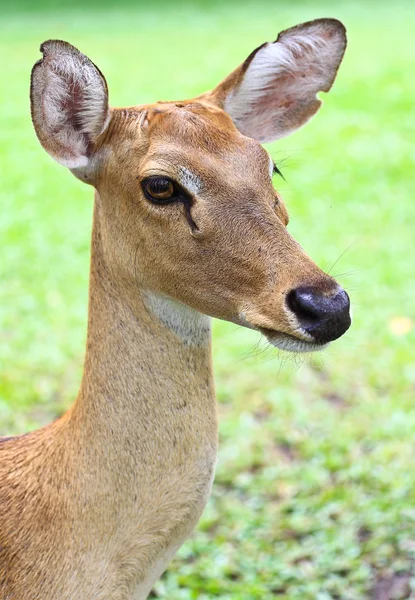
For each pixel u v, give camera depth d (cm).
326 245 1819
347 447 1192
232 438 1228
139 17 4400
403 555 1007
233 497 1127
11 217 2058
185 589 971
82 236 1947
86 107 625
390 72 3186
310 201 2062
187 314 632
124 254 631
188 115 619
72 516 631
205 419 639
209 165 594
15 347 1461
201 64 3334
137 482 627
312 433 1239
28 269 1769
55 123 629
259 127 725
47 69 616
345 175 2238
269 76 700
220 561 1009
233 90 694
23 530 642
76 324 1544
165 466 628
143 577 641
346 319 560
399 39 3694
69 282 1714
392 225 1934
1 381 1354
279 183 2103
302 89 727
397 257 1759
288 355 694
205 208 591
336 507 1081
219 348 1470
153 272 619
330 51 713
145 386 631
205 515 1086
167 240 606
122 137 627
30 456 673
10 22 4369
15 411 1280
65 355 1441
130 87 3005
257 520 1070
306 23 695
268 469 1155
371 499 1087
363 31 3888
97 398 638
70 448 645
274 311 570
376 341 1458
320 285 559
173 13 4500
